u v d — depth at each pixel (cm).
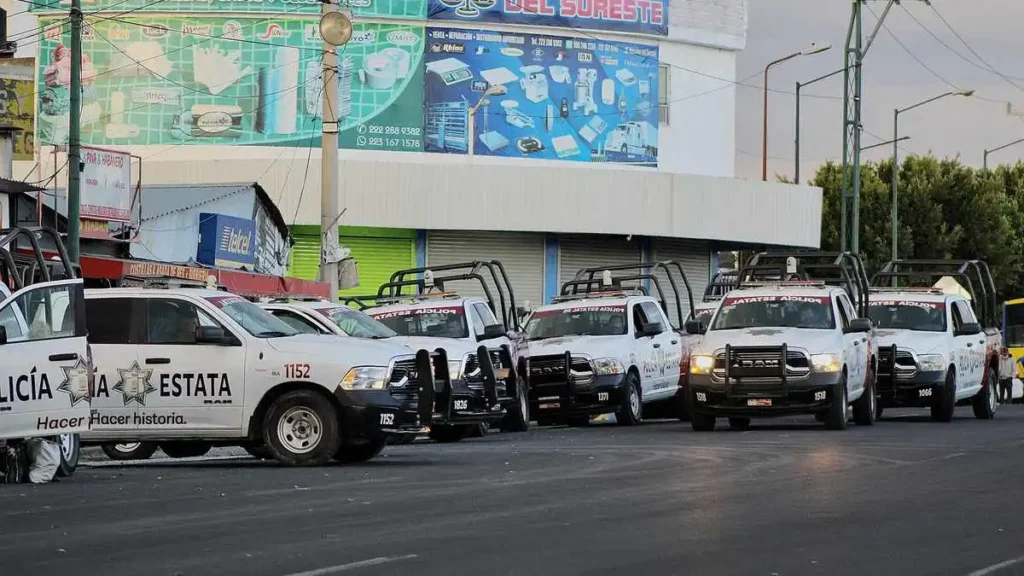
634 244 6594
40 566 1083
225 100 6112
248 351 2036
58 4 6069
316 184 5903
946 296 3478
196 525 1330
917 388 3262
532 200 6112
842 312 3020
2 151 3847
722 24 6862
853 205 5291
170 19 6109
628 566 1080
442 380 2397
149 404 2039
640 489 1652
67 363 1795
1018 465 1986
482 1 6266
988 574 1060
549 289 6372
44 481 1795
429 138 6216
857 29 5259
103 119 6091
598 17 6469
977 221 9100
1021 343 5897
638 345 3334
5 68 4534
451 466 2023
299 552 1153
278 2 6116
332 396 2020
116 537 1247
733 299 3011
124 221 3756
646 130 6606
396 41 6197
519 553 1146
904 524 1339
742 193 6538
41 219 3381
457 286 6206
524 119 6334
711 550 1164
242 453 2538
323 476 1859
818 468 1933
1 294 1791
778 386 2791
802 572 1059
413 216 5988
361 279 6106
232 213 4316
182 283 2286
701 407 2845
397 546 1187
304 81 6125
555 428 3362
